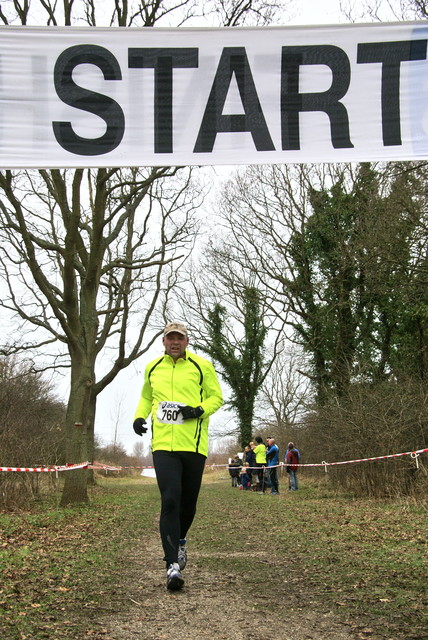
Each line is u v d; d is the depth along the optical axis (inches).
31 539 333.7
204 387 217.8
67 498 594.9
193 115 238.2
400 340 920.3
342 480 666.8
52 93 236.1
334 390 877.2
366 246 778.8
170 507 203.0
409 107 235.5
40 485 583.8
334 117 236.8
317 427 768.9
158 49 238.1
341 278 946.1
